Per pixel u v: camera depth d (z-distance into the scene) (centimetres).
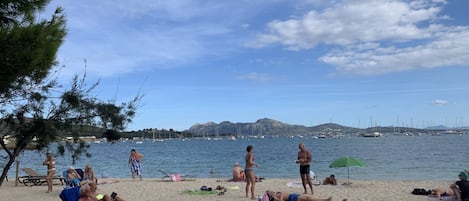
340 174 2881
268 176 2869
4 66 643
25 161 4769
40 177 1981
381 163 3756
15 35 643
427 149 6222
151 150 8312
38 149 987
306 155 1494
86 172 1797
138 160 2198
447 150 5853
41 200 1541
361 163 1692
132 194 1658
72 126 980
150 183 2038
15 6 662
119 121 1077
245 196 1512
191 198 1500
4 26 654
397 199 1419
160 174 3234
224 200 1430
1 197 1627
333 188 1706
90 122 1024
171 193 1652
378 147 7312
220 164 4259
